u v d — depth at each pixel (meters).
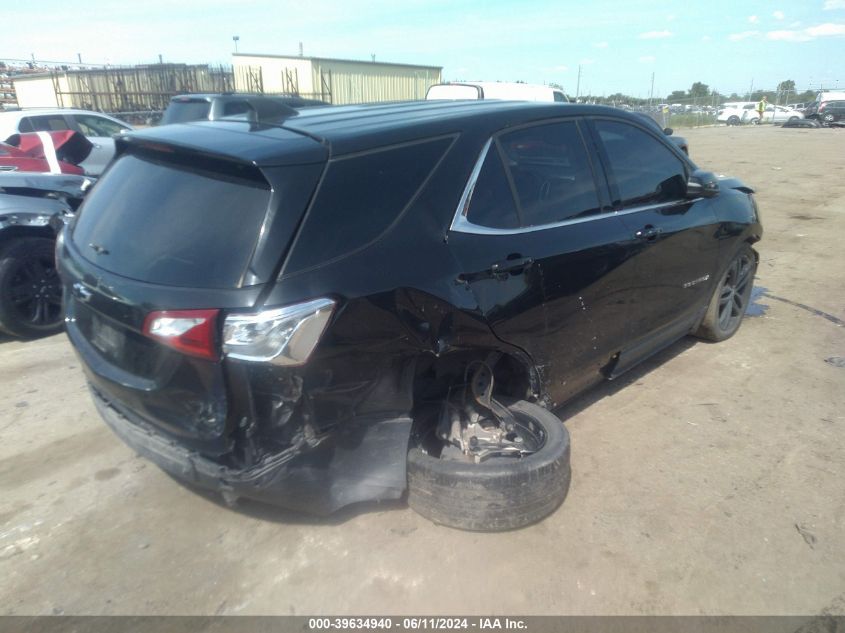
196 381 2.54
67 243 3.21
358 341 2.60
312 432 2.61
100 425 4.13
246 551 2.98
